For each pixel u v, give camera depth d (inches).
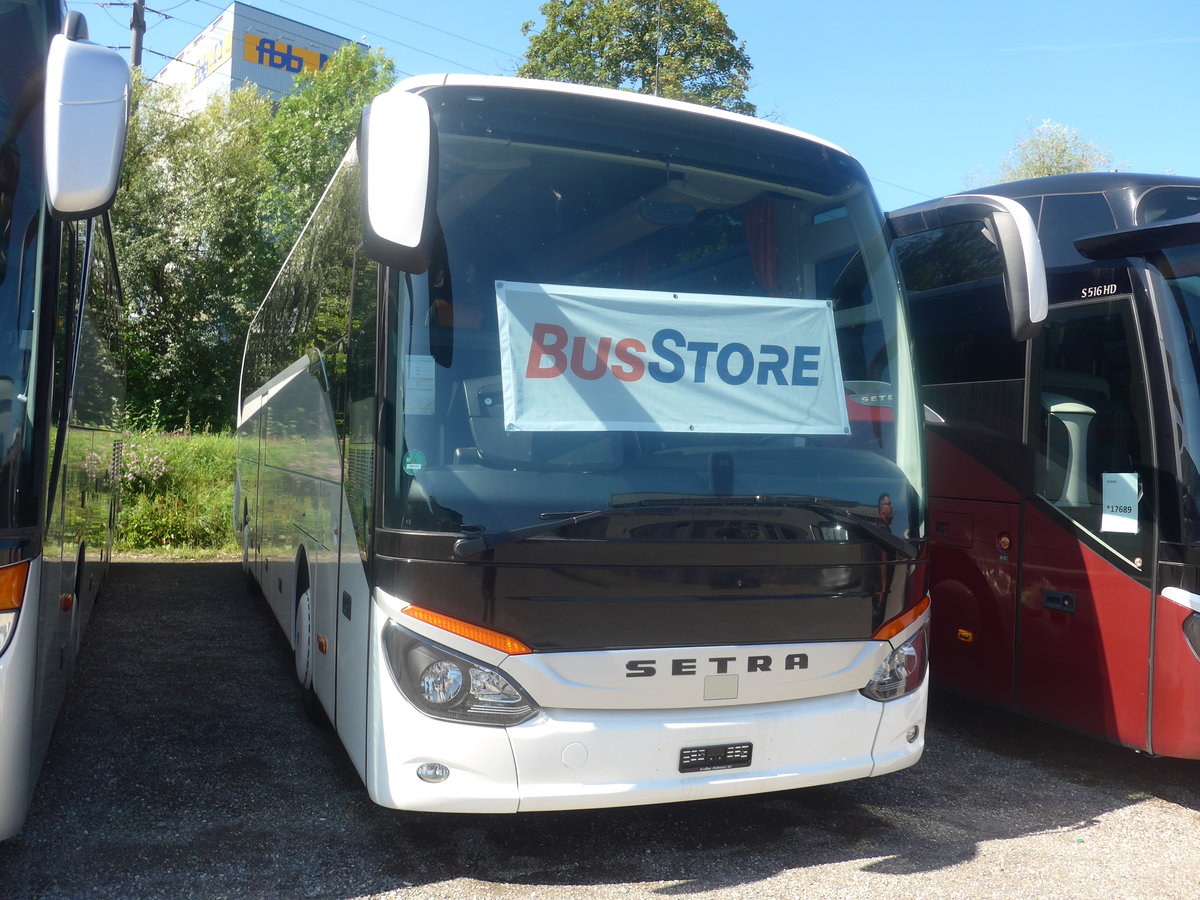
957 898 139.9
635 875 144.9
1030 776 197.9
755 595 141.4
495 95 149.0
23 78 128.6
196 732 207.0
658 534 136.7
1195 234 173.3
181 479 507.5
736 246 156.5
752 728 140.6
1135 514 182.4
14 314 123.6
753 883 143.1
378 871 144.0
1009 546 209.0
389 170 124.4
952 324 228.7
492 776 130.0
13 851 146.7
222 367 1210.0
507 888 139.4
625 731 134.0
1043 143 1240.2
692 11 1125.7
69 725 208.2
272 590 282.5
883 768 150.6
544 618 131.5
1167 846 162.6
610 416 141.2
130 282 1155.9
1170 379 177.2
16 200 125.6
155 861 145.1
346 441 166.6
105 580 336.5
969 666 218.8
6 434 121.2
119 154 114.3
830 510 146.9
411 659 130.9
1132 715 181.6
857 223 166.9
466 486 132.0
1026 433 206.4
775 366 152.7
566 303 143.6
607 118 154.9
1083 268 196.4
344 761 191.3
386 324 137.7
